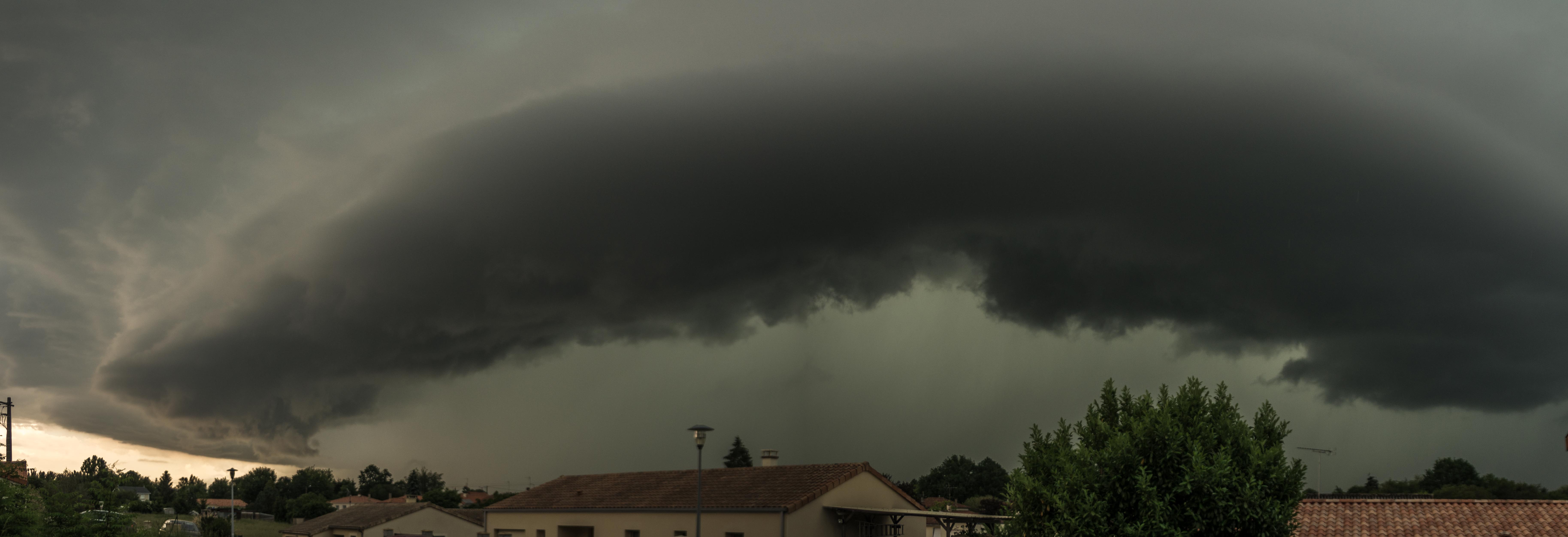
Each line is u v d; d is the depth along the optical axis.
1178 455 20.41
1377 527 28.55
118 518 26.66
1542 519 27.59
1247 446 20.64
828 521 37.06
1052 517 21.30
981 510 45.50
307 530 61.12
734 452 142.00
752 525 36.62
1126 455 20.58
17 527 24.03
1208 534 20.02
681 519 39.19
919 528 40.62
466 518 63.78
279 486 164.50
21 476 33.62
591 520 43.16
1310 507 30.38
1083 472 20.98
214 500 162.12
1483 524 27.83
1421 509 29.30
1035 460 22.84
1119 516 20.28
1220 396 21.73
